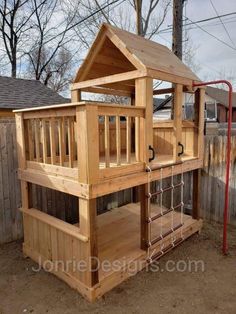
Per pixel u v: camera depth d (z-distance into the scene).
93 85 3.28
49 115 2.67
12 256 3.40
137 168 2.79
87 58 3.29
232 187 4.27
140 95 2.79
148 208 3.04
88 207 2.37
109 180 2.48
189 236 3.88
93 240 2.45
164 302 2.51
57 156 3.32
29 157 3.17
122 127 4.57
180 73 3.31
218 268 3.12
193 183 4.02
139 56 2.83
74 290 2.68
